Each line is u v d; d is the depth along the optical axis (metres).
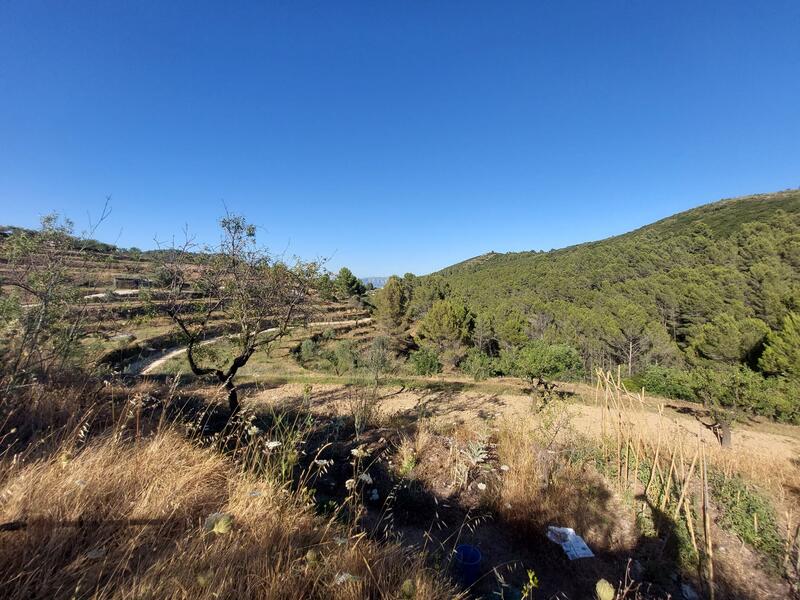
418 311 40.12
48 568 1.41
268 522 1.98
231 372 5.14
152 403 4.39
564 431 5.91
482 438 5.12
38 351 3.60
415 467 4.38
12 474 1.90
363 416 5.88
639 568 3.30
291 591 1.51
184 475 2.28
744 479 4.84
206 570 1.43
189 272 4.85
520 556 3.26
